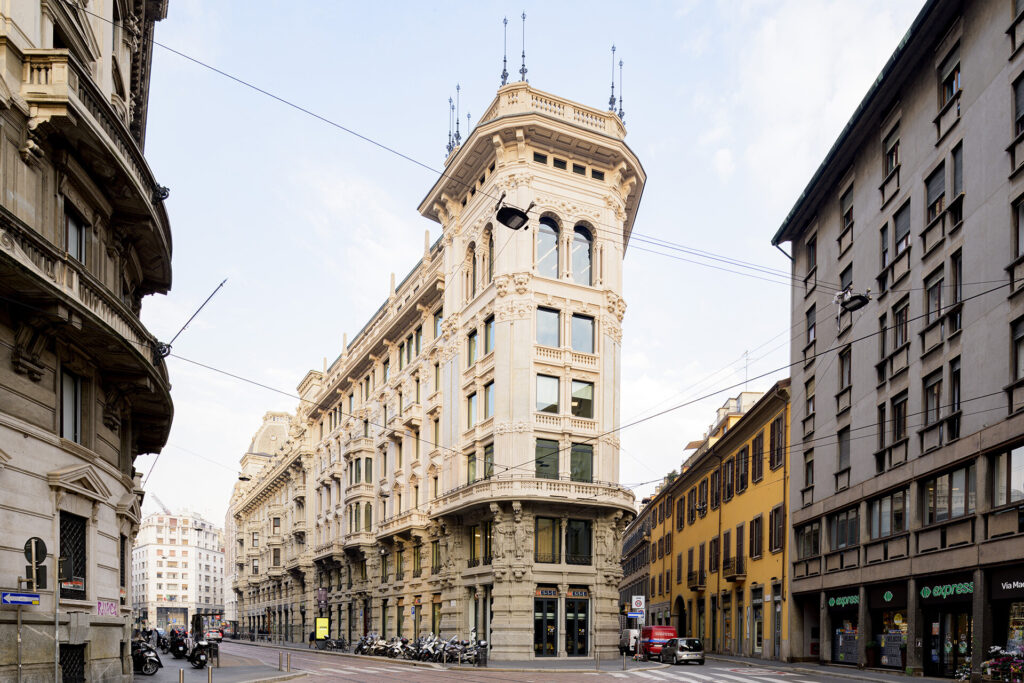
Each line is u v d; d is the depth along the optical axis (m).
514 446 36.59
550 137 38.81
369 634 44.72
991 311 21.52
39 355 14.93
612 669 29.69
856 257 30.67
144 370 18.06
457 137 45.91
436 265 47.50
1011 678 19.36
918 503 24.73
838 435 31.27
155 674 25.42
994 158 21.88
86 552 16.66
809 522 33.50
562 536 36.78
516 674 27.09
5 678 13.34
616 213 41.12
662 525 61.91
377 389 56.66
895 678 23.48
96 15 17.84
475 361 40.59
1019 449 20.06
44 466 15.00
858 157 31.09
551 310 38.66
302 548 74.00
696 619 50.41
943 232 24.44
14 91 14.52
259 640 81.00
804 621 34.62
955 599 22.53
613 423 39.09
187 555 164.62
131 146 17.53
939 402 24.08
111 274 19.03
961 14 24.00
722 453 46.25
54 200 15.80
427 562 44.41
